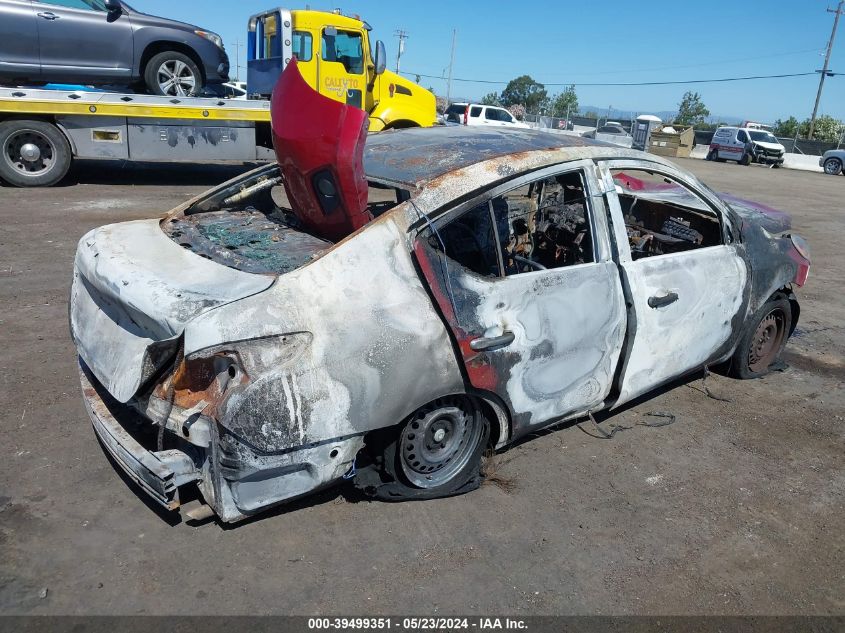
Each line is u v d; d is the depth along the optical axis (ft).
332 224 10.05
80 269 10.36
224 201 12.73
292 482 8.64
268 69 39.11
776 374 16.57
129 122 34.45
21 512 9.43
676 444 12.80
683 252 12.84
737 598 8.93
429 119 44.42
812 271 28.19
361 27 39.19
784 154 119.34
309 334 8.23
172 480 8.19
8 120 32.91
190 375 8.10
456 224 10.48
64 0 31.81
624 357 11.86
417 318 9.03
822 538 10.31
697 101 216.54
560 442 12.57
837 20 159.22
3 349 14.52
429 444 10.06
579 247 12.21
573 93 220.23
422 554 9.26
